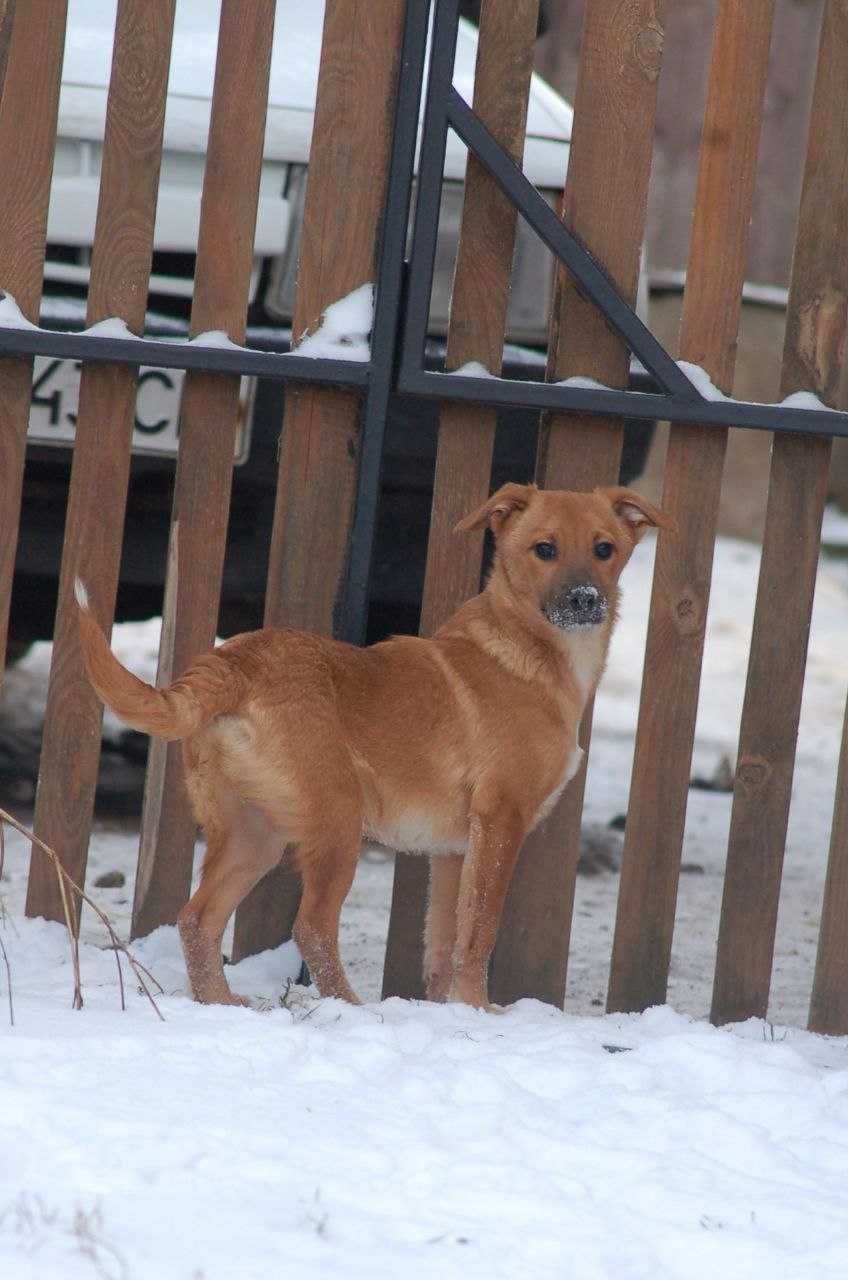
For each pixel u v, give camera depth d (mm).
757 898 8750
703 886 12273
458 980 8203
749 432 28422
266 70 8164
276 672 7715
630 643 21656
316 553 8633
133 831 12242
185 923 7898
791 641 8648
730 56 8273
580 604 8055
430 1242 4801
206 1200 4898
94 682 7105
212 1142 5301
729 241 8422
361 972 9383
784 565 8633
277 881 8734
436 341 9789
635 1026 8062
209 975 7891
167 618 8609
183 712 7250
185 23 10516
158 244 9547
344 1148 5406
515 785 8250
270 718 7625
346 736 7918
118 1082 5812
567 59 32719
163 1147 5199
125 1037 6297
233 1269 4484
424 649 8344
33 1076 5762
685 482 8617
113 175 8164
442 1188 5207
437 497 8656
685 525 8633
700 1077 6836
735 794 8711
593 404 8367
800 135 33062
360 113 8266
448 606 8734
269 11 8102
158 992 7797
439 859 8547
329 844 7777
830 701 20391
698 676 8664
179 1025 6719
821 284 8539
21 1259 4449
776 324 27734
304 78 10039
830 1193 5594
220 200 8258
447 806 8258
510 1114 6039
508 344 9953
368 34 8211
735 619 23516
